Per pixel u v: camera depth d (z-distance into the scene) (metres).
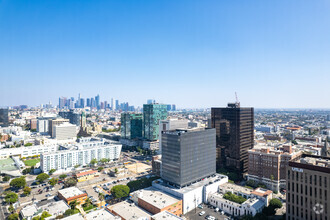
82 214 189.50
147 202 197.62
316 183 142.88
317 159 168.12
